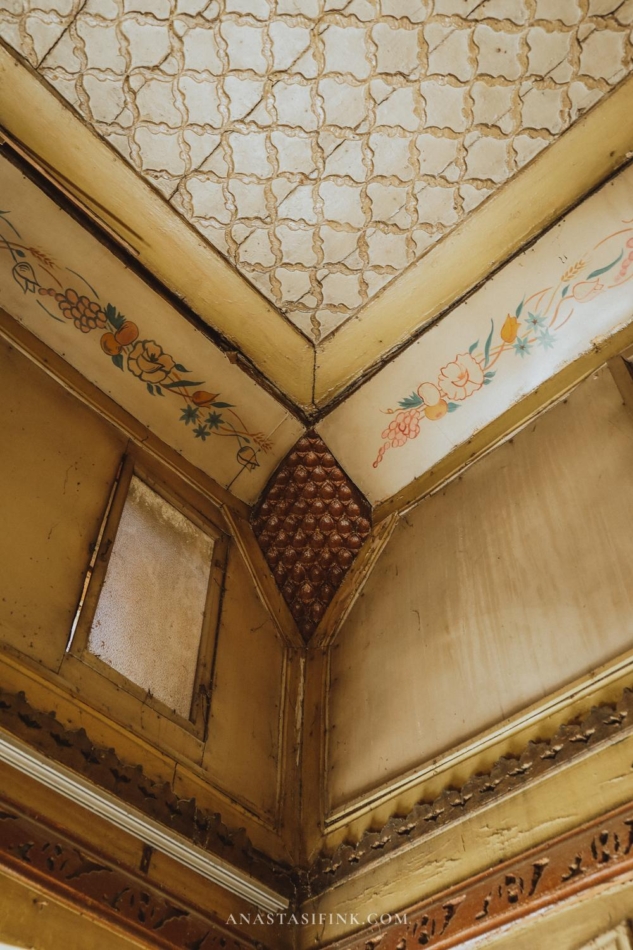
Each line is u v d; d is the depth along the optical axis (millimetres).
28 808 2643
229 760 3520
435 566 3963
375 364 4379
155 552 3848
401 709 3580
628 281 3889
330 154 3711
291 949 3186
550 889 2574
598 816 2617
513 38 3404
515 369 4160
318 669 4145
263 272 4086
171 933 2838
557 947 2486
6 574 3078
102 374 4117
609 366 3854
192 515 4203
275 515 4543
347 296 4191
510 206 3895
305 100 3553
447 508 4145
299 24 3354
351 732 3738
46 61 3453
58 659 3055
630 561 3158
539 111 3617
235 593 4168
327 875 3309
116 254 3980
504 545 3695
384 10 3320
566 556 3402
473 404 4273
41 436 3617
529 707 3062
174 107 3564
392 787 3334
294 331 4316
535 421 4031
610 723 2779
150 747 3178
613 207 3832
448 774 3166
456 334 4215
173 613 3744
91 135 3652
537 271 4016
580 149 3734
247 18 3334
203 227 3932
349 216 3906
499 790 2941
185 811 3133
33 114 3598
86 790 2770
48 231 3875
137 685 3324
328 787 3635
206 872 3076
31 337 3900
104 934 2652
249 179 3773
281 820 3535
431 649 3654
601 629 3076
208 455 4469
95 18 3328
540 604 3350
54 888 2570
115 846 2834
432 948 2752
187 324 4207
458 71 3494
